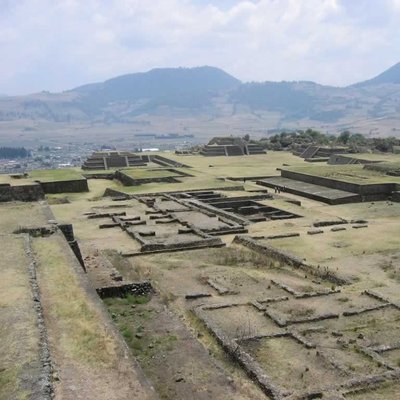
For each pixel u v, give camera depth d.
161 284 19.78
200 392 11.52
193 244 25.91
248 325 15.65
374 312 16.59
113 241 27.11
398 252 24.12
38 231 19.91
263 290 19.06
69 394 9.12
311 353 13.66
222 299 18.05
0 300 12.81
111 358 10.41
